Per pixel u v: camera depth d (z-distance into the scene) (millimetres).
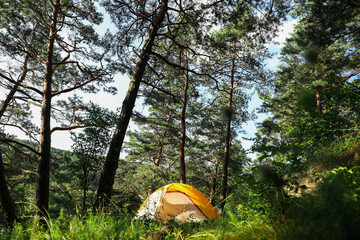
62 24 12297
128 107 9195
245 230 2359
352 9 9094
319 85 9547
